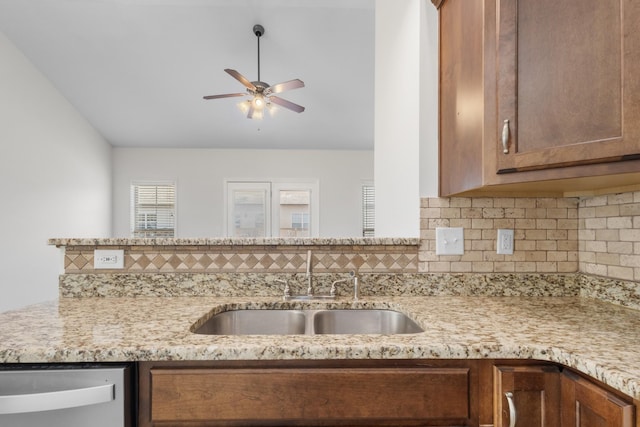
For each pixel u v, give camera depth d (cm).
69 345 76
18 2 299
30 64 357
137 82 399
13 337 82
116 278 130
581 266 132
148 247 132
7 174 322
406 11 150
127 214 540
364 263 133
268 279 132
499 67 93
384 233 188
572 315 103
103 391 73
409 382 78
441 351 77
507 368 77
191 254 132
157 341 79
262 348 76
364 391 77
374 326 122
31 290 352
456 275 133
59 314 104
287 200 566
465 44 112
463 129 114
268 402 77
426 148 134
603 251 122
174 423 77
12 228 328
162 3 305
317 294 133
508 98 92
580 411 72
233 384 77
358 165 571
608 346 76
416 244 133
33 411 71
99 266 130
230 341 79
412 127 142
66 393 72
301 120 479
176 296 131
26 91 350
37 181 365
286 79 400
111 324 93
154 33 336
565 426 75
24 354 74
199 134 513
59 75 382
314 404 77
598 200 124
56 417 75
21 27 321
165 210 551
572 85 82
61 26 324
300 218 567
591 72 79
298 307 123
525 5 89
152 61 369
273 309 123
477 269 133
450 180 126
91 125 477
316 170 568
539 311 108
